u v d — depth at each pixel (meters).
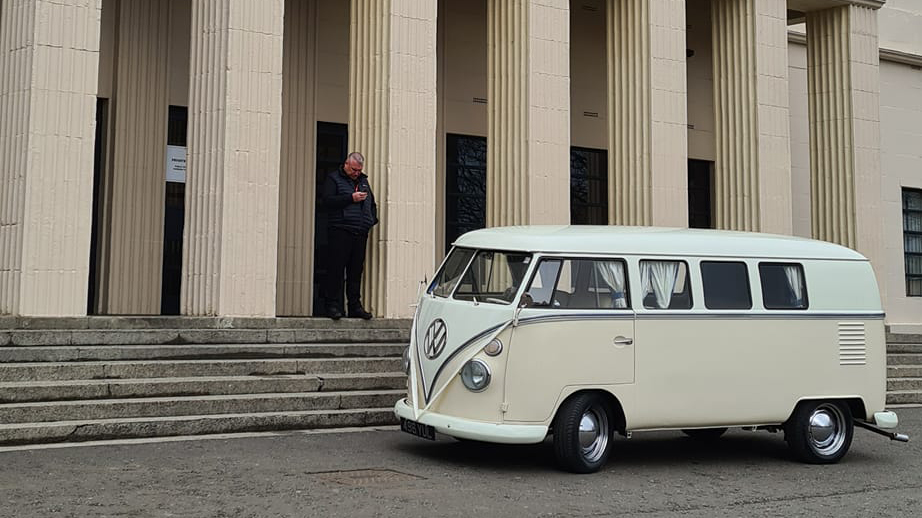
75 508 6.04
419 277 13.25
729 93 16.67
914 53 21.72
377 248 13.12
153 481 6.95
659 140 15.13
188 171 12.17
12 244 10.91
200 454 8.14
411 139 13.34
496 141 14.54
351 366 11.09
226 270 11.80
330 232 12.50
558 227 8.80
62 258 11.01
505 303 7.83
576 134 18.78
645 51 15.25
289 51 16.25
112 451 8.17
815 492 7.42
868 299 9.20
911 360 15.52
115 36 15.03
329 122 16.64
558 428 7.82
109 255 14.73
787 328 8.70
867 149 17.56
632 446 9.63
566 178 14.38
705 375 8.30
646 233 8.51
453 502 6.54
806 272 8.93
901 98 21.52
